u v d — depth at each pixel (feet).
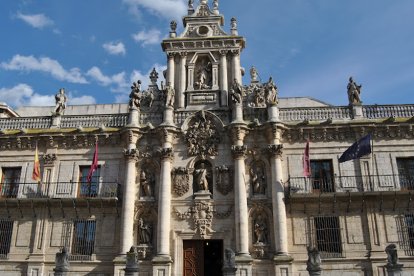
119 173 115.44
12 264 109.60
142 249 107.55
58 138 118.42
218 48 126.52
